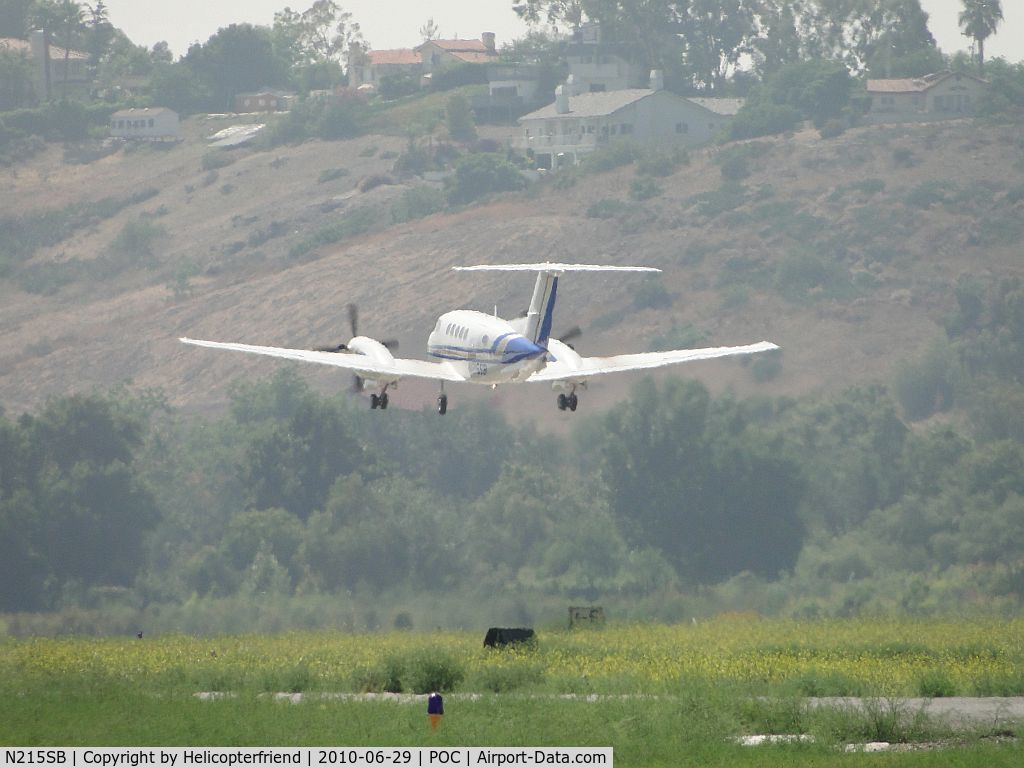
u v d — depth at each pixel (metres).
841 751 91.12
